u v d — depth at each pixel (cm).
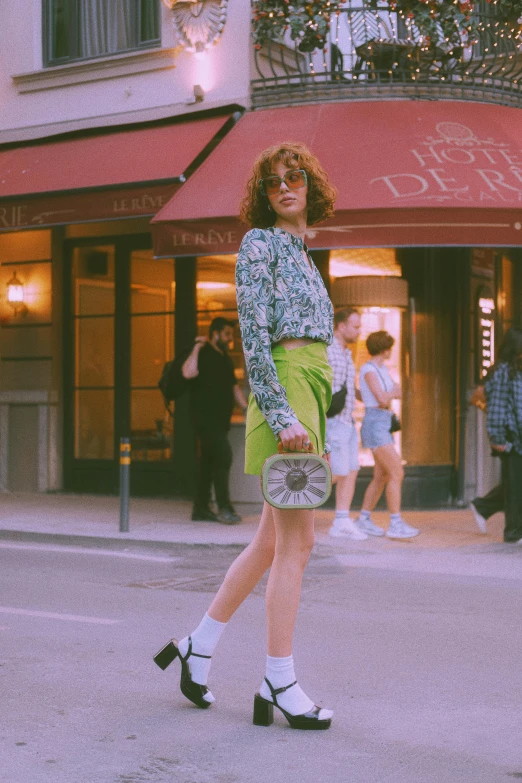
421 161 973
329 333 385
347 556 848
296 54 1124
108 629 560
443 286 1165
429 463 1165
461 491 1179
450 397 1175
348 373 927
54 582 716
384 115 1051
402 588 704
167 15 1170
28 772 340
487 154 996
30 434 1329
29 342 1336
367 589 699
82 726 389
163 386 1026
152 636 545
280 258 377
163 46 1173
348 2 1166
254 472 379
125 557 856
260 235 378
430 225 920
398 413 1158
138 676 462
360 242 928
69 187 1084
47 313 1328
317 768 346
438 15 1088
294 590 385
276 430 362
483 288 1215
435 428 1166
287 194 386
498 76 1118
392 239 923
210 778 335
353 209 920
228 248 955
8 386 1344
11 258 1337
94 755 357
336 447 922
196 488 1045
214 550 891
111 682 451
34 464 1326
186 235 973
